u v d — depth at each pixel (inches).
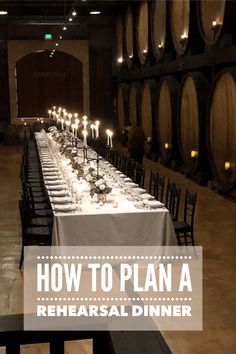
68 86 929.5
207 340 168.9
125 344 46.8
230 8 354.9
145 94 627.2
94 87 923.4
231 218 341.1
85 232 231.5
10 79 900.6
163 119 557.0
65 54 919.0
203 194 421.4
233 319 184.9
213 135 404.2
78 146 534.3
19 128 879.7
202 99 420.2
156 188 307.1
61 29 897.5
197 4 409.7
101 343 52.7
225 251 267.7
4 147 836.6
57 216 228.4
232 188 377.4
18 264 251.3
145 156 653.3
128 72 722.2
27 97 924.0
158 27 553.9
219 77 381.4
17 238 298.8
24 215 257.3
